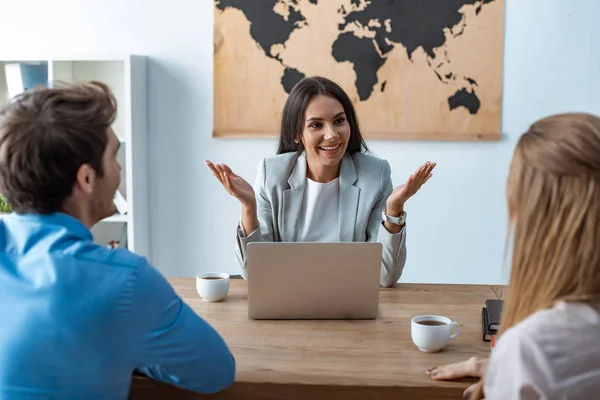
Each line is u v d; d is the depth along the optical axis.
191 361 1.27
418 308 1.88
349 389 1.35
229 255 3.67
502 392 1.04
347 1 3.44
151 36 3.56
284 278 1.75
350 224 2.27
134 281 1.19
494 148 3.50
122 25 3.57
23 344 1.17
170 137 3.61
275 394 1.37
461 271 3.60
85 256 1.20
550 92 3.44
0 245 1.25
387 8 3.43
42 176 1.20
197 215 3.65
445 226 3.58
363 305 1.77
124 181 3.63
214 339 1.31
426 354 1.52
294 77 3.51
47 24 3.60
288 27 3.48
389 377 1.39
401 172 3.55
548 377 1.00
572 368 1.00
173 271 3.69
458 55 3.44
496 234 3.56
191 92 3.58
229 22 3.50
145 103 3.58
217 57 3.53
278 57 3.50
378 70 3.47
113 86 3.65
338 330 1.69
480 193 3.54
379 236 2.08
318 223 2.32
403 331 1.68
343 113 2.24
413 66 3.46
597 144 1.01
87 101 1.24
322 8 3.46
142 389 1.40
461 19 3.42
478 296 2.00
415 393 1.34
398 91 3.48
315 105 2.21
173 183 3.64
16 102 1.22
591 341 1.01
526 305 1.07
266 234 2.31
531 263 1.05
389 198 2.05
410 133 3.49
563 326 1.01
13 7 3.60
